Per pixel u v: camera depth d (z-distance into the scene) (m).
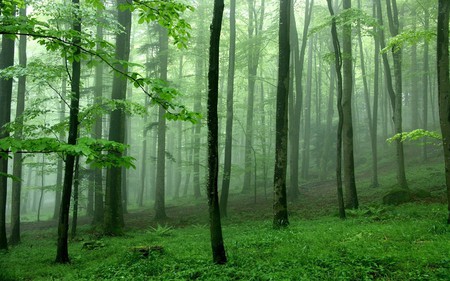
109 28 10.29
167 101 5.21
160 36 24.73
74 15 9.70
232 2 22.45
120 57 16.97
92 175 22.06
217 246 7.71
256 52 27.12
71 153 4.84
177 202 32.81
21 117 11.27
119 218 16.69
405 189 17.25
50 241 16.75
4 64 14.77
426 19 23.31
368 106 25.66
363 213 14.38
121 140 16.64
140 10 5.78
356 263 6.68
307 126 35.44
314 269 6.53
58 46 5.97
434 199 15.86
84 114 10.64
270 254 8.44
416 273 5.91
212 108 7.80
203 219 20.28
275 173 13.52
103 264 9.14
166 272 7.53
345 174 16.77
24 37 18.81
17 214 17.33
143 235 15.84
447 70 10.12
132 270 8.05
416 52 35.59
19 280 8.84
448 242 7.50
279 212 13.30
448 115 10.05
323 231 10.97
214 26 7.85
